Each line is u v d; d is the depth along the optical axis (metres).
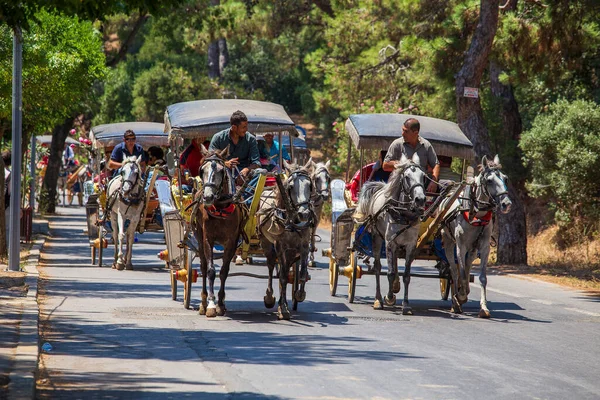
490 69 54.38
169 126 30.02
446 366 18.05
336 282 29.62
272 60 111.38
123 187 34.97
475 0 44.28
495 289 33.44
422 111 57.34
